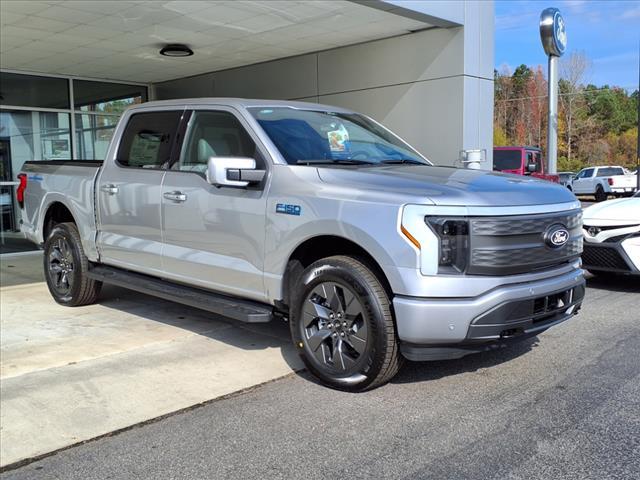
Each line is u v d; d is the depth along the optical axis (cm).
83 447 339
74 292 653
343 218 395
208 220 484
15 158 1218
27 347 520
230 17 888
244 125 478
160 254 530
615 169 3081
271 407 389
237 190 465
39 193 699
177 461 321
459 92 975
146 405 394
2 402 400
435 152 1013
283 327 581
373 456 321
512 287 381
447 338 369
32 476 308
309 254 445
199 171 505
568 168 6706
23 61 1145
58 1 786
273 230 438
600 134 7119
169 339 541
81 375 450
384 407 384
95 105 1358
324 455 324
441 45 988
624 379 427
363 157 496
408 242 366
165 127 549
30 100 1242
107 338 546
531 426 352
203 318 616
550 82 1415
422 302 365
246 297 473
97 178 604
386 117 1070
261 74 1241
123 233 575
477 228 371
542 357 478
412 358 379
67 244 657
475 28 984
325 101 1151
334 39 1048
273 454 327
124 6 814
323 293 414
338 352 409
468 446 329
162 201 524
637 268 699
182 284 539
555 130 1432
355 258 407
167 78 1384
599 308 651
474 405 384
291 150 464
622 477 294
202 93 1363
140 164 566
